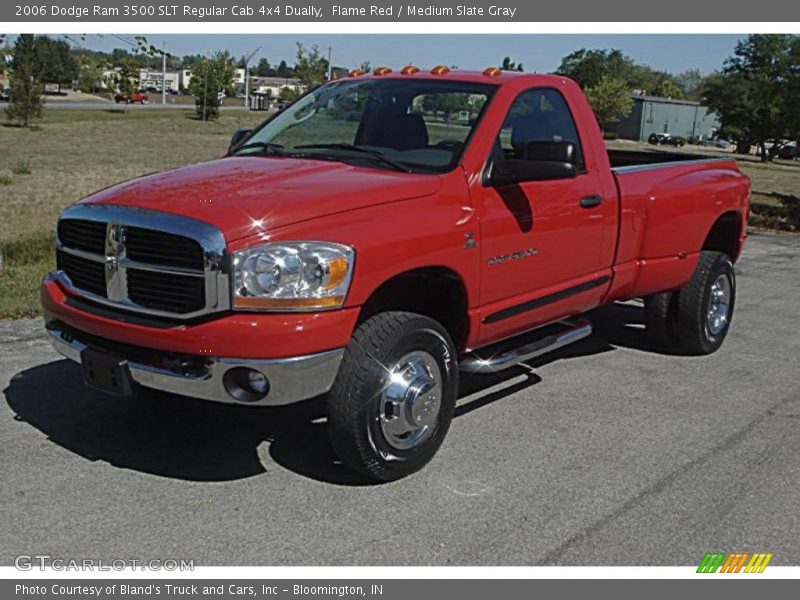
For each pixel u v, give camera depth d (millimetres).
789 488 4594
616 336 7711
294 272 3957
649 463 4859
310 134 5477
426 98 5277
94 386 4387
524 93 5383
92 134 50750
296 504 4219
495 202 4949
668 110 95000
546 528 4070
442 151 4961
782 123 24922
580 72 104812
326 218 4156
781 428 5488
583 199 5613
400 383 4383
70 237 4559
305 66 81188
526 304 5316
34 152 37594
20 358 6344
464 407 5707
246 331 3902
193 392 4062
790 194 30219
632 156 7805
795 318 8742
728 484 4617
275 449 4871
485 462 4793
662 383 6375
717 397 6074
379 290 4488
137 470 4539
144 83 134875
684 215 6555
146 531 3920
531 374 6504
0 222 15875
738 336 7887
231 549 3801
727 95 67188
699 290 6859
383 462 4371
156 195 4328
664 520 4191
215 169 4844
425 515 4152
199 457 4734
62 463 4590
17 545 3773
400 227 4355
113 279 4262
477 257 4812
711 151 81625
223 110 87500
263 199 4184
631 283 6309
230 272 3916
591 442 5141
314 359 4027
